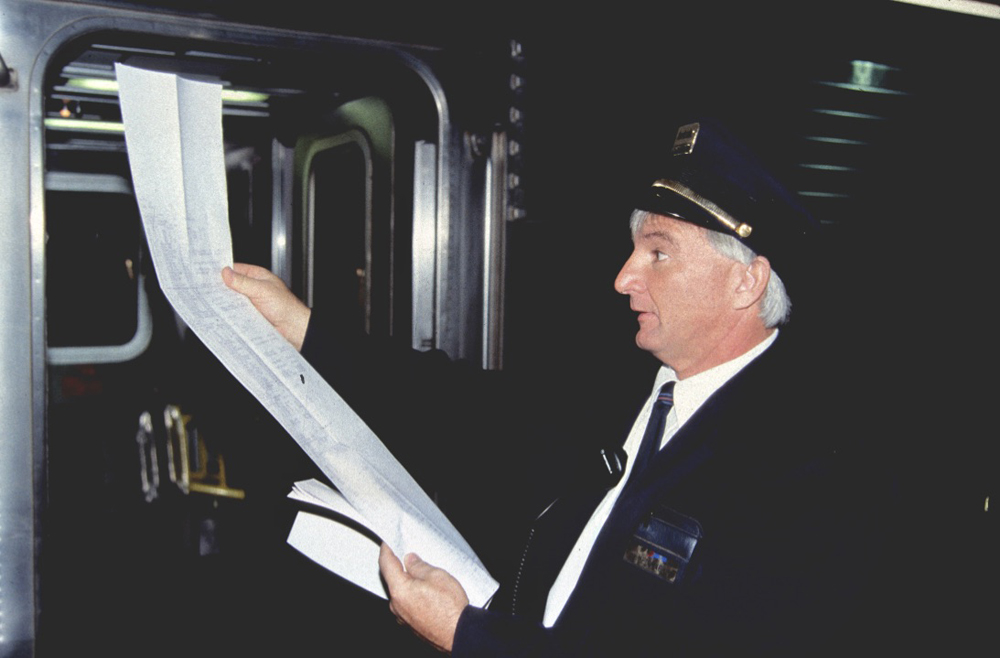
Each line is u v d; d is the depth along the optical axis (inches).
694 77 84.6
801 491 44.6
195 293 42.7
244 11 66.4
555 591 54.2
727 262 49.1
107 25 61.7
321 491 46.6
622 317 84.4
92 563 160.4
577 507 56.4
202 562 161.9
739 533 45.1
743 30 86.1
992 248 98.1
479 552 68.6
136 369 187.6
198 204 44.2
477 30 75.9
